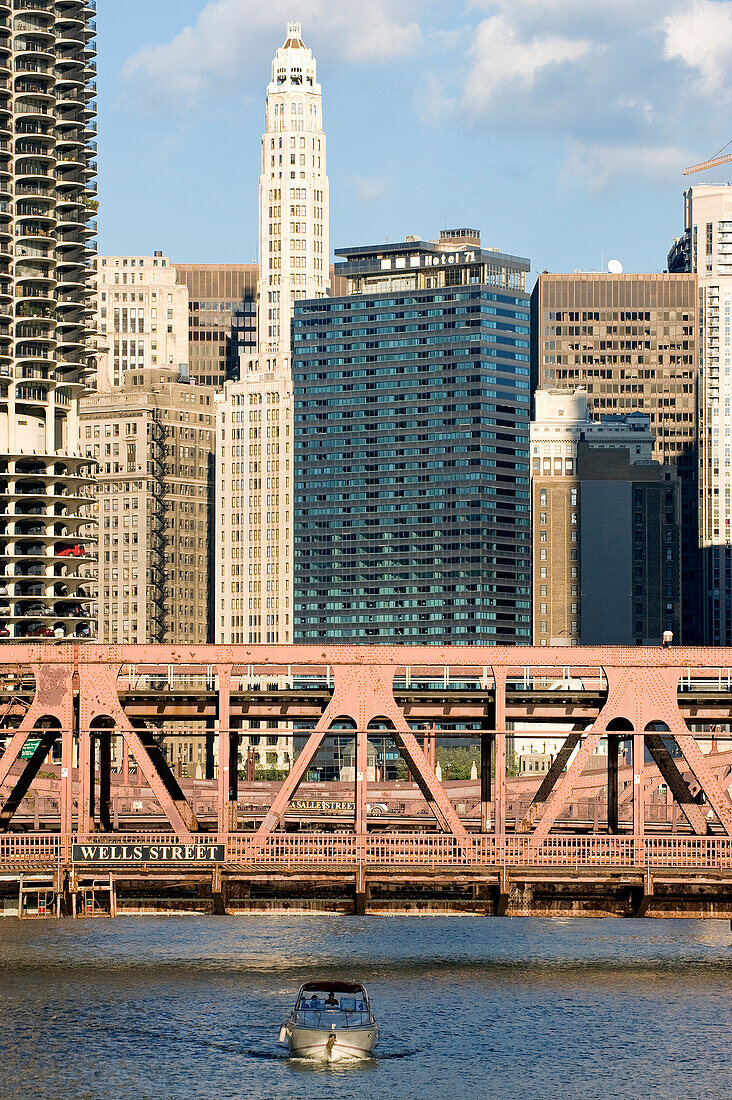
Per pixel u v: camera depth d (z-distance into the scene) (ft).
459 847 529.45
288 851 531.50
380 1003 572.51
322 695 552.41
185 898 540.11
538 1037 529.45
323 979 606.55
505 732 532.73
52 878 534.78
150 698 553.23
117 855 534.78
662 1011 564.71
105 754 602.03
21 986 586.04
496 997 583.58
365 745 531.09
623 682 535.19
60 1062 492.54
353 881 529.04
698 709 577.02
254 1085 474.49
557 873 527.40
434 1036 531.09
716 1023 548.31
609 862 532.73
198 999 566.36
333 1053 497.46
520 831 586.04
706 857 532.73
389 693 533.14
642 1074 492.13
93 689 536.83
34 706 535.19
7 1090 465.47
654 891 533.14
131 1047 507.30
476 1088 477.77
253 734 535.60
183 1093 464.24
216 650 536.83
